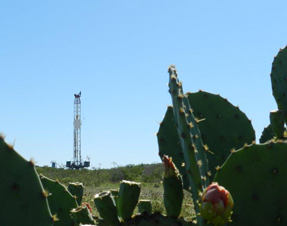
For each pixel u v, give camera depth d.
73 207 3.41
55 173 25.36
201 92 3.34
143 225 2.51
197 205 2.05
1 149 2.02
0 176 2.00
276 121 3.86
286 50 4.32
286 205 2.32
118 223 2.66
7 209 1.99
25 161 2.04
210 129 3.28
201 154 2.31
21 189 2.02
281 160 2.33
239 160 2.35
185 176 3.04
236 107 3.32
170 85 2.34
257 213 2.33
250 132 3.32
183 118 2.16
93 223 2.87
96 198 2.68
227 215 1.82
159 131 3.16
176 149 3.12
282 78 4.25
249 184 2.33
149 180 22.88
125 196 2.56
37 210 2.02
